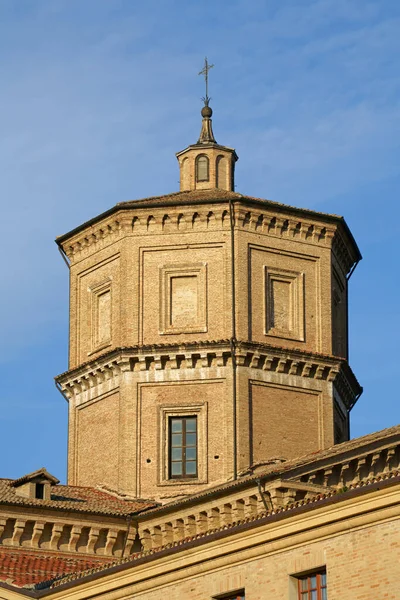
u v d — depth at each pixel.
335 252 122.75
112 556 107.38
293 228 119.75
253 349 114.94
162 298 117.12
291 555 64.75
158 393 115.25
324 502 63.28
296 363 116.50
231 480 109.00
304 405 116.38
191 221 118.00
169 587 69.75
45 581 86.38
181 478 113.62
